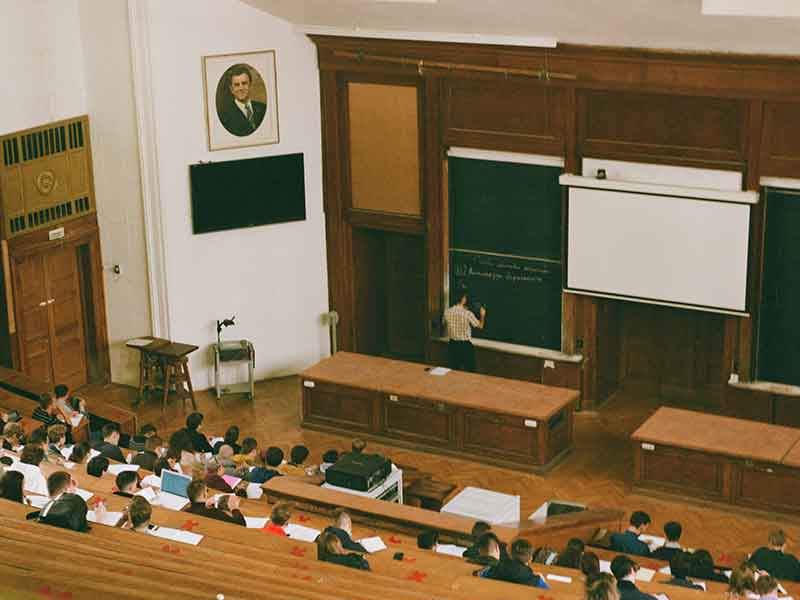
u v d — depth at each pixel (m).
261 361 17.55
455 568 9.13
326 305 17.78
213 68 16.34
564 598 7.88
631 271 15.29
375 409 15.31
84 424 14.01
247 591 5.26
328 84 16.91
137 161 16.36
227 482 11.74
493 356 16.64
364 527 11.30
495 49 15.30
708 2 12.37
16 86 15.37
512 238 16.17
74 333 16.80
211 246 16.91
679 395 16.28
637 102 14.78
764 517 13.34
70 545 5.77
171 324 16.84
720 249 14.71
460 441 14.88
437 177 16.44
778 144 14.15
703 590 9.66
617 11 13.41
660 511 13.62
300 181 17.14
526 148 15.66
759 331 14.93
